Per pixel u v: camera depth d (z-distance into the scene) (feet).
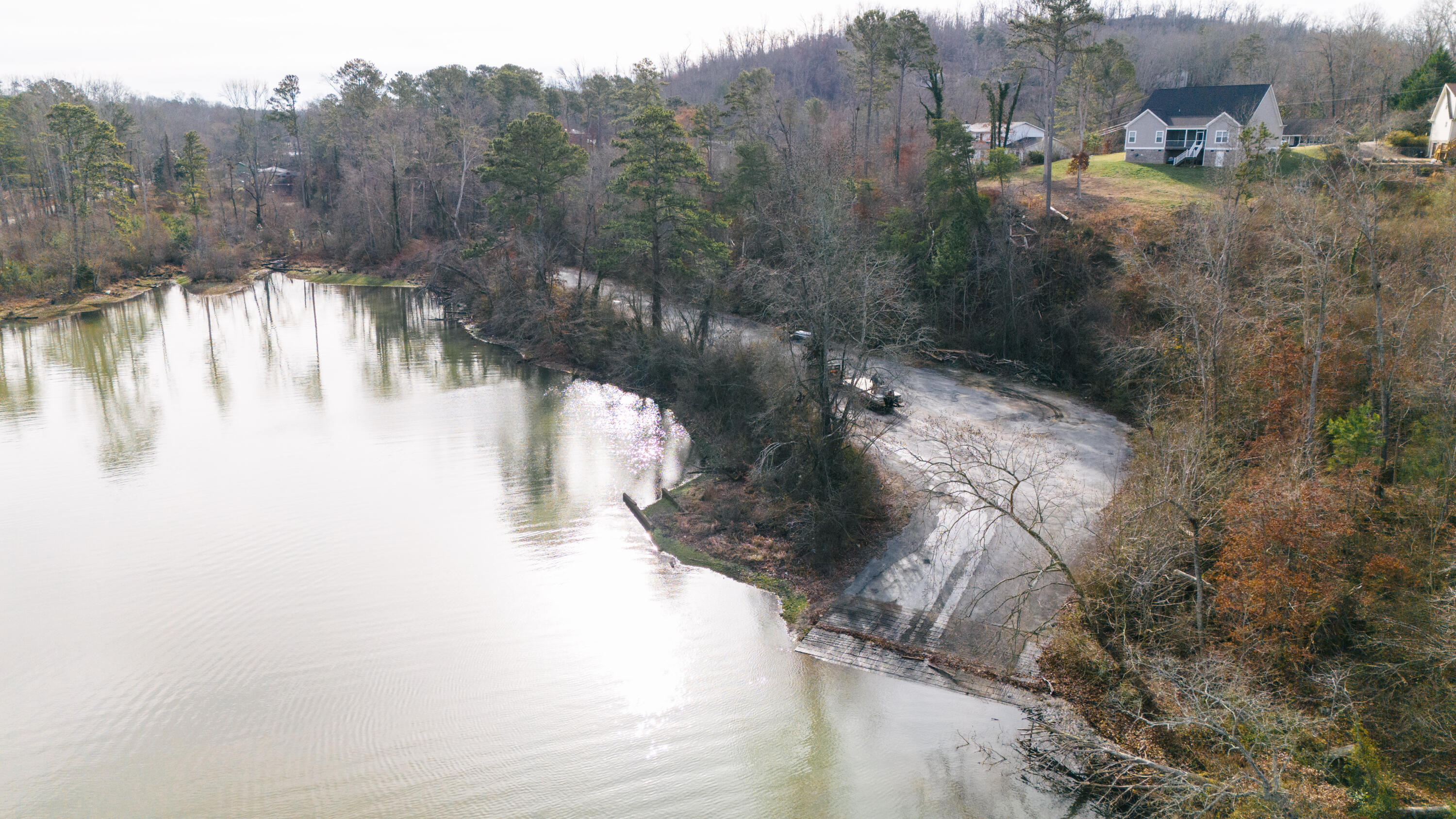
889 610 102.42
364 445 161.17
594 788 77.61
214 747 82.64
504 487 141.28
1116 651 88.12
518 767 80.28
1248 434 115.65
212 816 74.02
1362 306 117.91
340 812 74.64
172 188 465.06
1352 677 77.15
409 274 340.59
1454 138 192.95
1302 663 79.51
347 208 378.53
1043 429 150.00
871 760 80.69
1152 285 154.10
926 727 84.53
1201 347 123.34
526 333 233.76
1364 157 165.78
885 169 255.50
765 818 74.08
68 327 269.44
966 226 196.24
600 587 110.93
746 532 121.39
